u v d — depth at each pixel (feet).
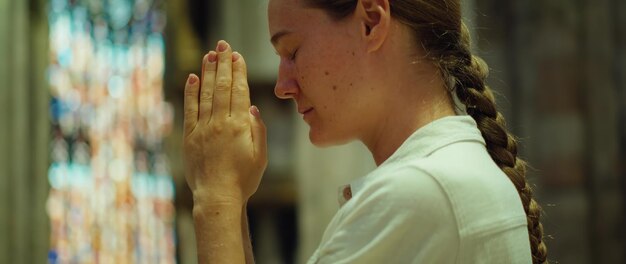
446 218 5.23
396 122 5.86
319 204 26.66
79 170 33.81
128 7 35.24
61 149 33.53
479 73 6.19
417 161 5.42
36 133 32.22
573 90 27.61
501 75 27.09
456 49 6.05
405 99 5.85
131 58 35.12
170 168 32.27
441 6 5.94
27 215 31.32
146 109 34.55
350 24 5.83
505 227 5.38
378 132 5.94
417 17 5.85
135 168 34.27
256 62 28.02
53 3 33.91
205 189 5.92
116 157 34.35
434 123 5.70
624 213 27.22
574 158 27.40
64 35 34.17
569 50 27.58
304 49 5.91
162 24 34.81
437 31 5.92
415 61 5.86
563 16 27.63
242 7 28.30
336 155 26.68
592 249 27.09
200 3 29.68
